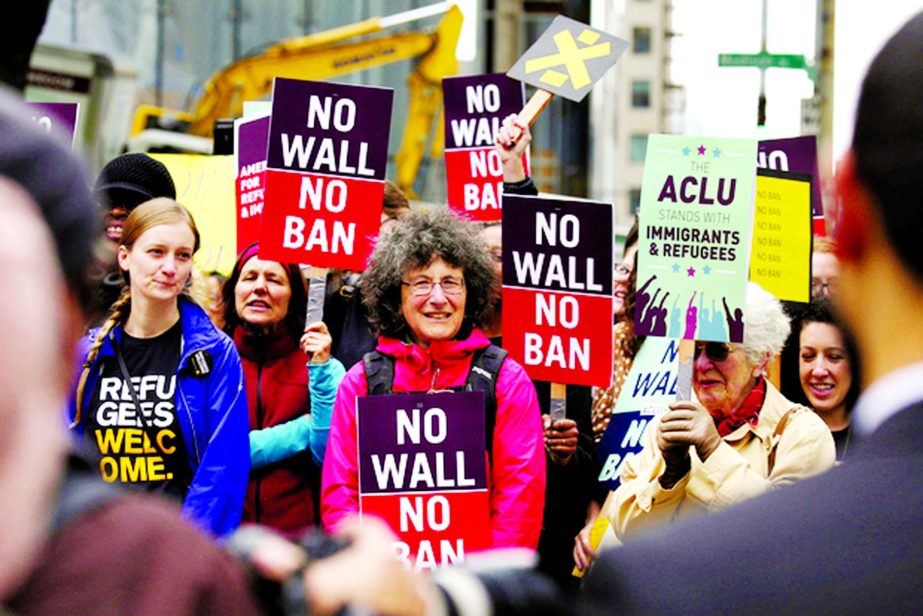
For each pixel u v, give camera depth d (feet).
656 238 17.19
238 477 16.78
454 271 16.66
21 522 4.33
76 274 4.68
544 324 18.44
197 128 50.39
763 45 41.01
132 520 4.60
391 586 4.91
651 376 19.77
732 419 16.40
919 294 4.95
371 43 51.34
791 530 4.85
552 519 18.99
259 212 21.02
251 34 51.31
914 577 4.67
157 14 49.73
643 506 15.72
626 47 21.30
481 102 24.13
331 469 16.76
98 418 16.66
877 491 4.83
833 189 5.30
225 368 16.88
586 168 73.77
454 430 16.42
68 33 47.65
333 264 18.53
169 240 16.63
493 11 74.02
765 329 16.52
